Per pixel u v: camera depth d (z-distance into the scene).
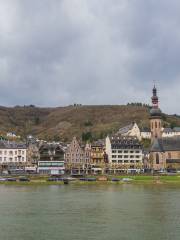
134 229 110.00
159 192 199.62
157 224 116.00
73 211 139.00
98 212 136.62
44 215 131.12
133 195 185.88
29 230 109.44
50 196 183.00
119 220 122.12
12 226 114.38
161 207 146.50
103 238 100.81
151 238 100.88
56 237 102.00
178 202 159.75
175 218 124.81
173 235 103.62
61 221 120.88
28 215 131.25
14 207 148.12
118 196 182.00
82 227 112.62
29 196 183.00
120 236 102.69
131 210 140.38
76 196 182.50
